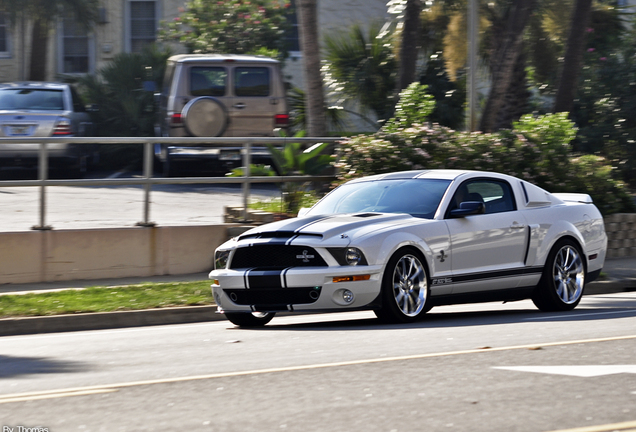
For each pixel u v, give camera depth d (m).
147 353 9.95
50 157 16.55
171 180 17.48
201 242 17.70
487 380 7.60
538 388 7.24
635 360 8.54
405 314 11.91
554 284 13.62
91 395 7.32
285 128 24.86
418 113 20.55
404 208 12.81
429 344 9.80
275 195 18.61
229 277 12.08
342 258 11.45
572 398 6.85
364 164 18.78
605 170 21.80
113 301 14.19
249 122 24.62
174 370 8.56
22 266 16.31
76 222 16.80
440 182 13.15
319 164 18.91
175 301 14.34
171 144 17.50
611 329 10.91
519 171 20.09
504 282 13.05
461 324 11.83
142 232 17.19
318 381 7.70
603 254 14.66
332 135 29.56
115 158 17.14
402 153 19.02
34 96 24.95
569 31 25.98
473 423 6.11
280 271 11.65
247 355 9.45
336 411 6.53
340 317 13.86
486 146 19.73
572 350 9.19
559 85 26.12
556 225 13.75
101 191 16.94
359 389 7.32
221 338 11.26
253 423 6.21
